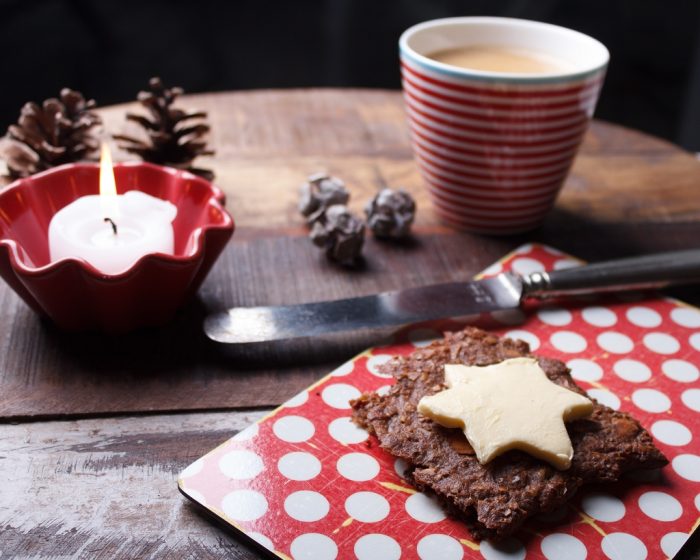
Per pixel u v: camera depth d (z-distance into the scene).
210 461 0.43
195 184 0.51
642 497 0.43
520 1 1.07
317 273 0.53
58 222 0.48
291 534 0.41
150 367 0.47
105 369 0.47
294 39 1.10
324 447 0.44
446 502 0.42
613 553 0.41
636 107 1.15
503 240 0.56
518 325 0.50
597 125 0.67
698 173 0.63
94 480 0.43
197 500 0.42
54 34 1.00
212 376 0.47
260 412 0.46
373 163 0.62
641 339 0.50
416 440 0.43
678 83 1.12
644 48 1.11
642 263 0.52
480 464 0.42
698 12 1.06
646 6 1.07
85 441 0.44
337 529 0.41
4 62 0.99
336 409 0.45
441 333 0.50
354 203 0.58
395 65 1.11
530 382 0.44
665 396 0.47
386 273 0.53
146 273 0.46
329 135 0.64
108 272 0.47
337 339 0.49
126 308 0.47
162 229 0.48
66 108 0.57
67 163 0.56
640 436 0.44
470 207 0.56
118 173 0.52
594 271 0.51
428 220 0.58
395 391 0.45
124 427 0.45
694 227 0.58
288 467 0.43
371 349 0.48
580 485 0.42
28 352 0.47
